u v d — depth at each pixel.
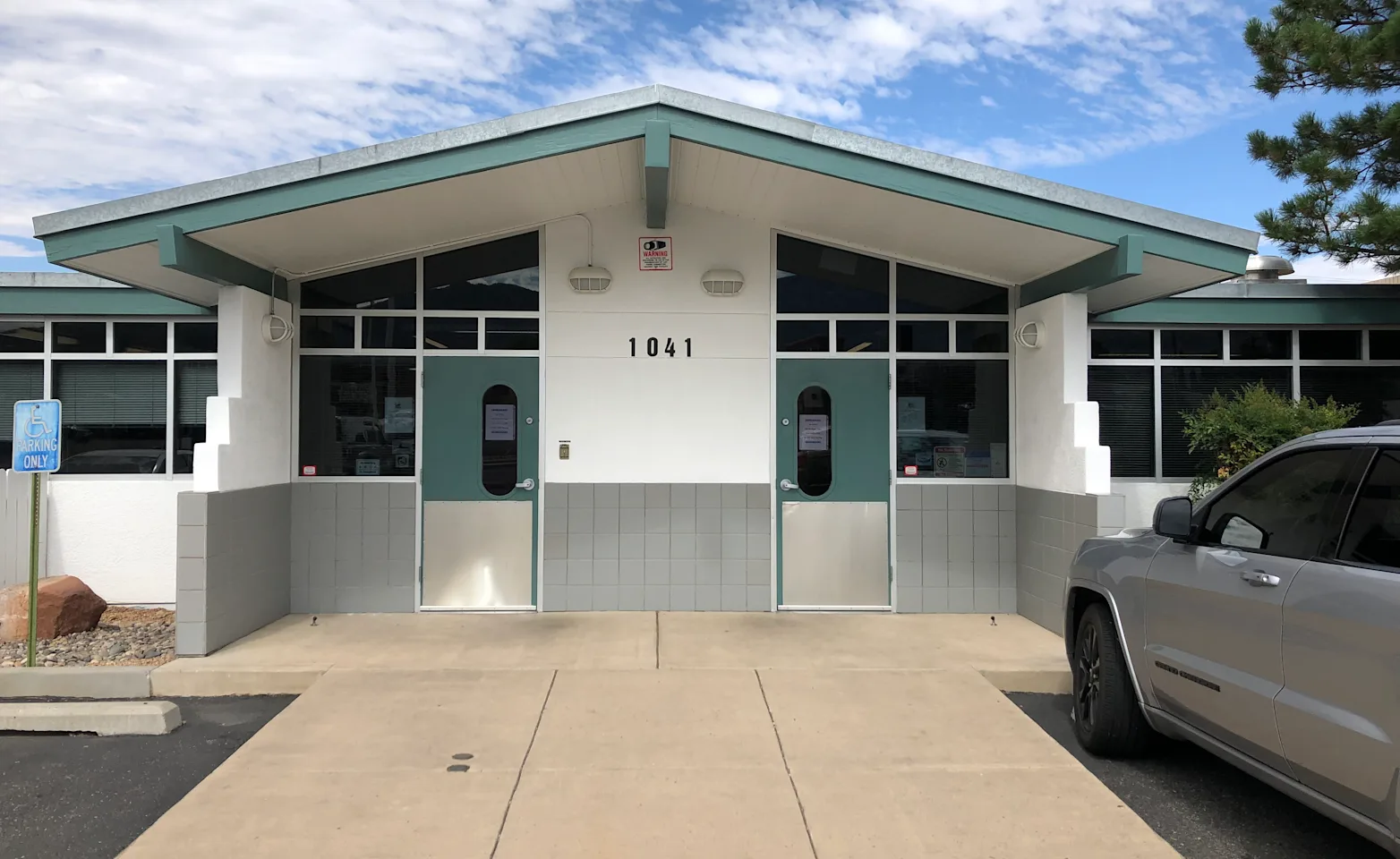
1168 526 4.38
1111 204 6.23
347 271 7.90
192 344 8.37
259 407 7.23
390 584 7.84
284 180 6.14
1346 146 9.22
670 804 4.29
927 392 8.10
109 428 8.30
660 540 7.95
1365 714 3.24
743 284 8.01
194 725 5.56
